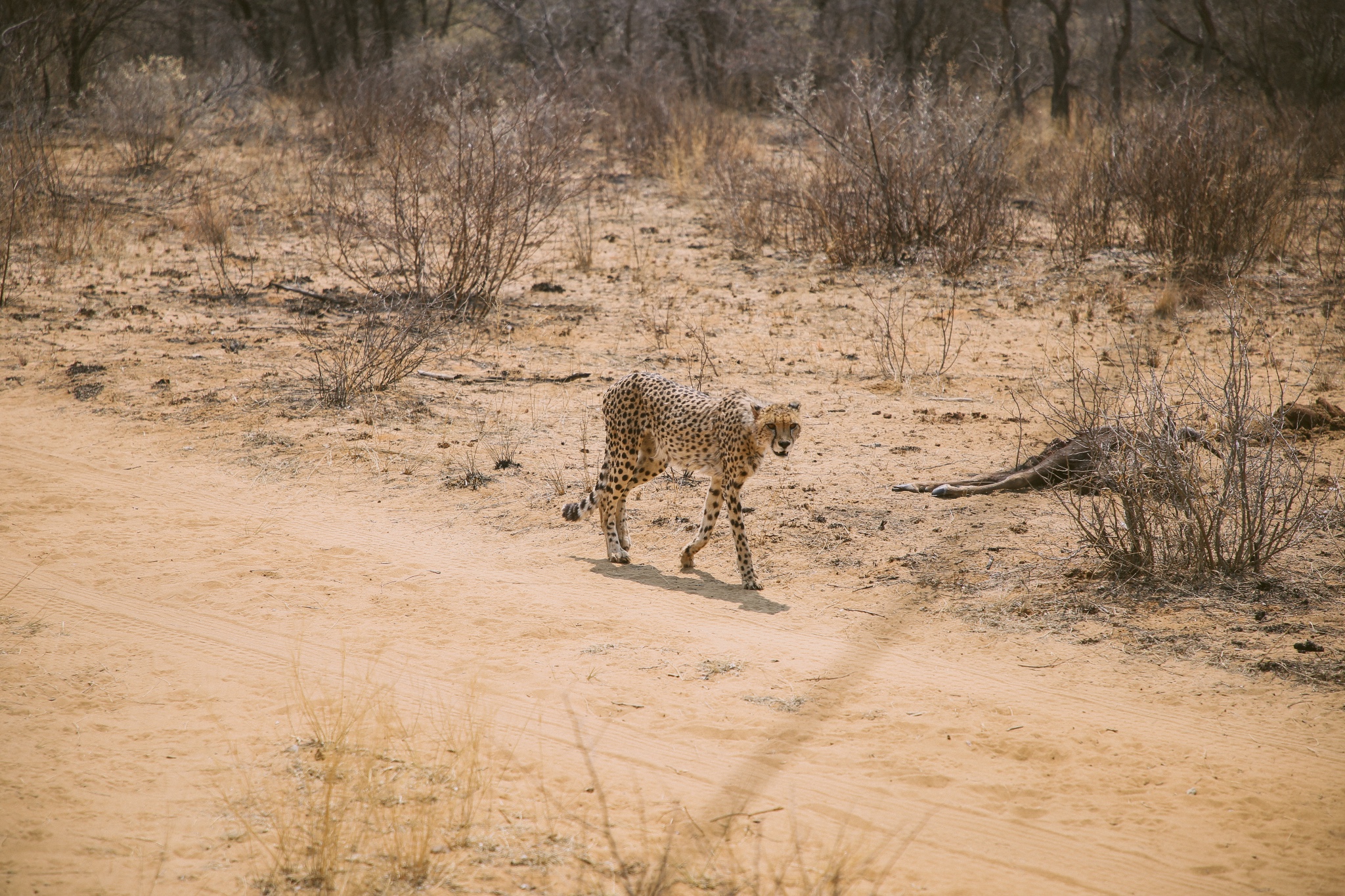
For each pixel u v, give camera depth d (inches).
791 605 356.8
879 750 266.5
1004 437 520.7
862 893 211.9
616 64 1621.6
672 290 841.5
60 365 623.8
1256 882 215.8
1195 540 355.6
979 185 917.2
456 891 209.2
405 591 364.5
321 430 530.6
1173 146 878.4
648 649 323.0
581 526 426.3
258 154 1296.8
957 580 367.6
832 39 1697.8
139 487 459.5
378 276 823.7
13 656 308.8
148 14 1716.3
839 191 932.0
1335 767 254.8
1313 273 824.9
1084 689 295.7
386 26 1948.8
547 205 930.1
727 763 261.1
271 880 210.7
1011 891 214.4
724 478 370.6
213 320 738.2
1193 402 543.5
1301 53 1467.8
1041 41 1790.1
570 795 246.7
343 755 258.5
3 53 1279.5
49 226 957.8
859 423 548.4
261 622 339.0
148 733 269.3
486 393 604.1
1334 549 373.7
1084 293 800.3
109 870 213.0
